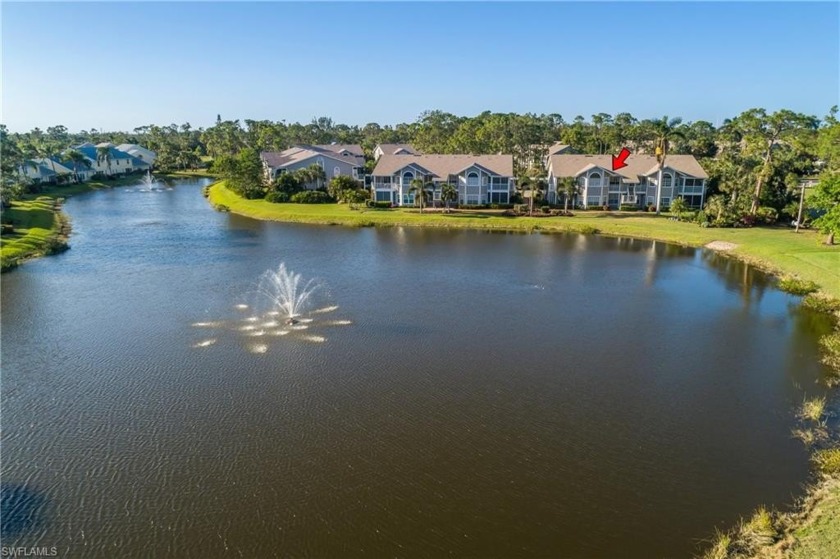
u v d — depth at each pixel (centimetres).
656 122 9850
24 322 4541
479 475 2581
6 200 10100
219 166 13762
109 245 7631
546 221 9350
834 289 5372
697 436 2928
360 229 9031
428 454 2739
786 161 9250
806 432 2956
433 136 18450
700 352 4034
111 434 2914
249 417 3070
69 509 2366
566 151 14900
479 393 3362
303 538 2197
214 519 2300
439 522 2281
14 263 6431
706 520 2298
